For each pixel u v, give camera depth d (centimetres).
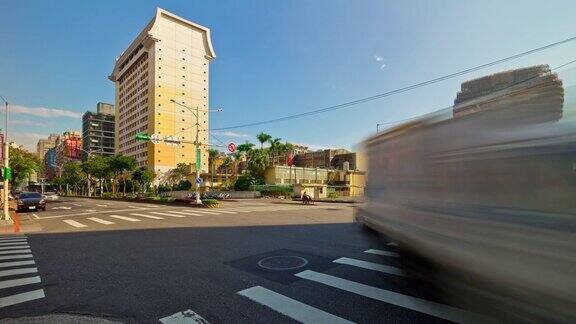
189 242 977
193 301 486
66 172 11050
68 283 584
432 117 509
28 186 12338
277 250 842
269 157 6612
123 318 429
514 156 320
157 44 9544
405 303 463
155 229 1291
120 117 12581
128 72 11769
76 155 7581
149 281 589
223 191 5853
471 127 396
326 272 630
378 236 898
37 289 551
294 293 514
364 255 776
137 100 10856
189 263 716
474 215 388
